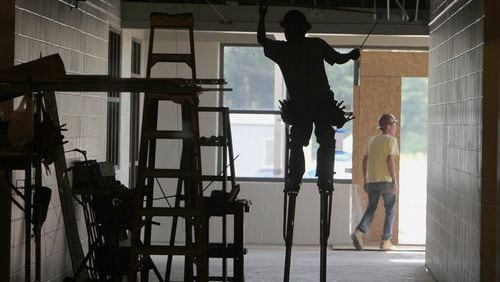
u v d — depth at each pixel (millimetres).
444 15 14273
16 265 10539
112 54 15758
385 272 15375
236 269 11438
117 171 16438
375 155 17750
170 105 18312
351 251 17797
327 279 14508
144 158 9484
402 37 18281
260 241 18422
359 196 18312
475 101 11539
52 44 11805
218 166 18484
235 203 11242
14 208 10367
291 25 9859
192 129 9461
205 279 9367
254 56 18641
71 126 12883
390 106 18406
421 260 16859
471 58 11859
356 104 18422
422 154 26062
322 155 9836
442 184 14336
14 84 8750
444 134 14250
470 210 11766
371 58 18406
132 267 9391
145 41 18250
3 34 10219
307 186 18391
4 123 9047
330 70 18703
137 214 9422
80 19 13250
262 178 18562
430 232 15539
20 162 8938
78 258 11945
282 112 9859
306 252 17500
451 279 13211
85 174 11750
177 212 9414
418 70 18391
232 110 18672
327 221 9852
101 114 14680
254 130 18656
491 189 11055
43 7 11375
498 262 11039
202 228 9422
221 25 15516
